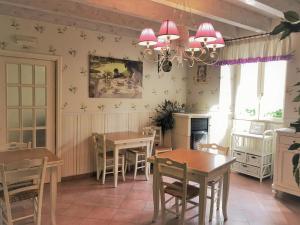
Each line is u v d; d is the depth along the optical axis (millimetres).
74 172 4234
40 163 2357
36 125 3914
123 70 4656
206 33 2350
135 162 4270
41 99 3930
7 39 3535
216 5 3205
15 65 3672
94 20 3557
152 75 5055
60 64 3973
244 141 4648
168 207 3184
